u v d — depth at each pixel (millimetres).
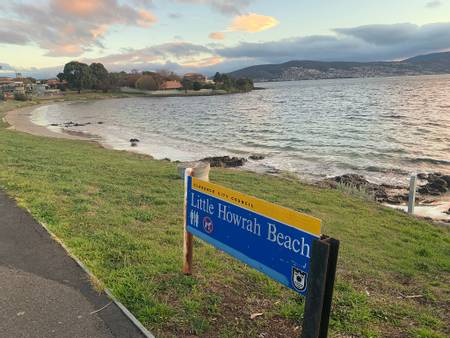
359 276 5977
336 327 3959
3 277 4406
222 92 154750
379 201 16141
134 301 3951
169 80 172875
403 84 165125
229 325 3721
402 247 8539
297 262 2891
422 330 4137
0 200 7660
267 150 29781
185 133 42469
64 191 9188
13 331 3426
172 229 6961
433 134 34562
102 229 6328
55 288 4160
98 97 135375
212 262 5270
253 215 3305
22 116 67500
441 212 14672
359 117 51594
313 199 13180
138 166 17562
